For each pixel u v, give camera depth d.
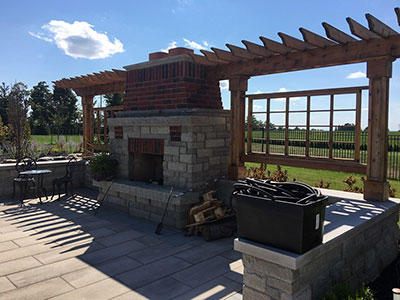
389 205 4.50
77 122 37.19
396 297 2.98
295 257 2.55
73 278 4.00
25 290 3.68
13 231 5.82
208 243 5.31
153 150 6.75
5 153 13.41
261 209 2.79
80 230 5.94
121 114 7.63
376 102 4.65
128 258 4.66
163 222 6.31
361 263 3.81
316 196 2.79
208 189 6.36
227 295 3.59
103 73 8.09
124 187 6.94
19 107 14.25
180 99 6.35
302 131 6.41
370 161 4.80
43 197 8.67
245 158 6.82
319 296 3.00
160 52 6.98
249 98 6.70
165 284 3.86
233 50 5.25
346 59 4.68
